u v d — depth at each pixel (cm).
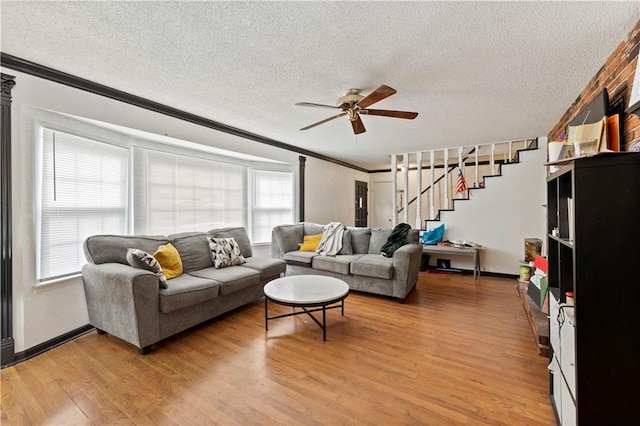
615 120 180
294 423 151
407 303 341
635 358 111
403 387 180
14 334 209
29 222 219
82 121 258
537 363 207
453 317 296
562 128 329
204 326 277
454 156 599
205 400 168
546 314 244
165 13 158
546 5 149
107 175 291
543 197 437
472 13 155
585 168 117
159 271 245
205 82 246
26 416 156
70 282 248
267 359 215
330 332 262
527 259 400
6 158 204
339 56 201
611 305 114
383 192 787
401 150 541
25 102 214
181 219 372
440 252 477
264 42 185
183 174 375
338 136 431
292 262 424
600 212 115
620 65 184
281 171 508
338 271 381
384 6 150
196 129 347
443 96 272
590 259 116
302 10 154
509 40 181
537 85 247
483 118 340
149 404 165
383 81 239
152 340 225
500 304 335
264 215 487
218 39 182
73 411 159
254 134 418
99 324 245
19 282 212
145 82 247
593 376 116
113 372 197
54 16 160
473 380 187
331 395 173
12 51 199
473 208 489
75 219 259
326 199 616
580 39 179
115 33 177
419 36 177
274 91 264
